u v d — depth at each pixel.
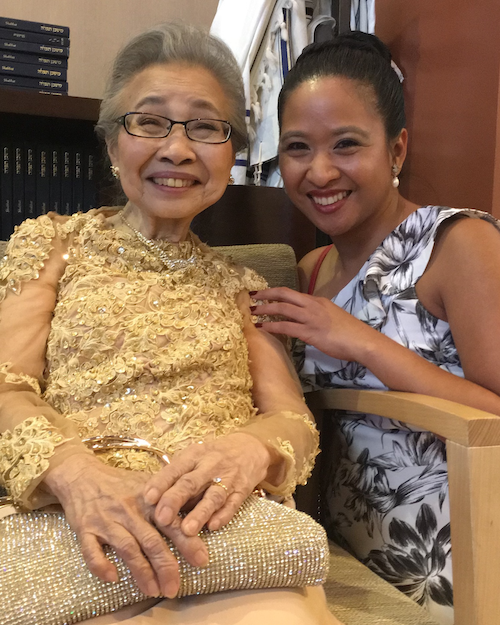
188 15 2.06
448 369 1.11
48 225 1.01
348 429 1.23
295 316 1.11
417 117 1.92
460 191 1.73
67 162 1.65
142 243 1.03
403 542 1.10
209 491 0.75
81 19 1.94
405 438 1.11
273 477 0.90
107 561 0.68
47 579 0.68
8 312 0.95
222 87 1.04
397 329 1.15
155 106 0.98
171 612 0.72
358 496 1.20
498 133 1.58
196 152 0.99
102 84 1.99
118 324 0.93
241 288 1.12
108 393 0.91
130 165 0.98
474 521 0.86
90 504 0.73
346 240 1.28
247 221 1.62
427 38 1.85
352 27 1.94
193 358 0.93
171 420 0.90
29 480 0.76
